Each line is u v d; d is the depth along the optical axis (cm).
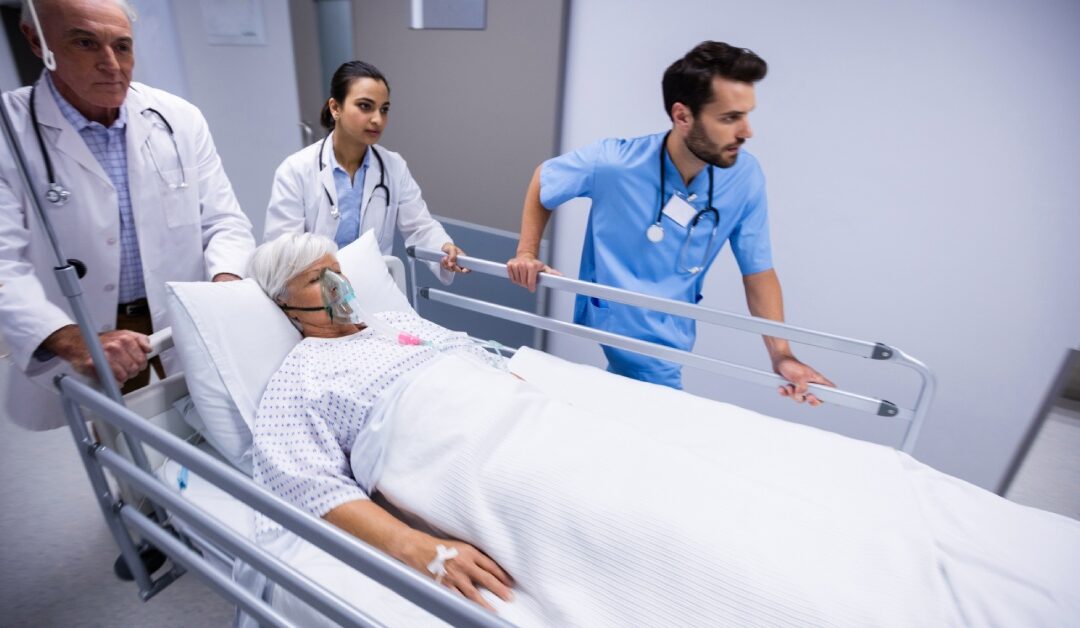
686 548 79
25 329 101
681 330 163
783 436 119
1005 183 147
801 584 74
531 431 99
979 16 138
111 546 150
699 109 129
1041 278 150
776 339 147
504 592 87
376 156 171
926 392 117
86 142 126
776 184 174
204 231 154
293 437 104
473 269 155
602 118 193
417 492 98
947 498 100
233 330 115
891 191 160
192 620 131
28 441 191
